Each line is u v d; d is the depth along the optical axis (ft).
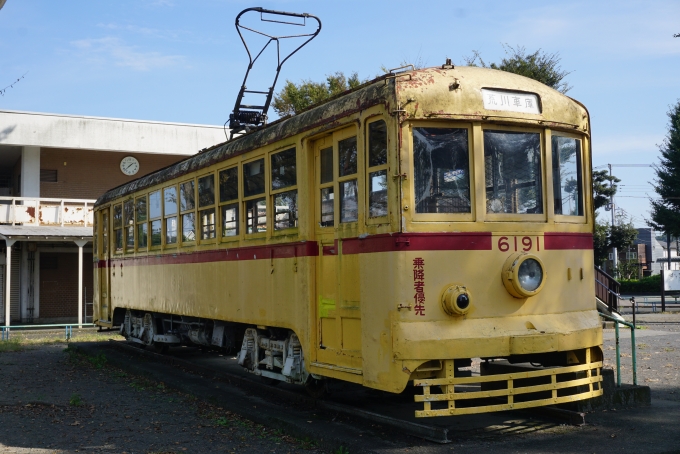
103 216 53.16
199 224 34.14
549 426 22.13
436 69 21.34
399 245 19.84
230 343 33.50
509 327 20.65
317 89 84.48
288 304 25.67
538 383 23.62
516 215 21.50
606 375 24.67
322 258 24.14
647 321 70.90
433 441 20.17
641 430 21.33
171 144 85.10
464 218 20.68
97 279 53.26
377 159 21.16
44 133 79.46
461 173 20.89
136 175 90.12
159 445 22.31
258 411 25.58
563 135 22.90
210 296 32.60
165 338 41.29
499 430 21.76
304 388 29.81
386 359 20.01
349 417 23.77
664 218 125.49
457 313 19.97
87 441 22.99
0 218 77.46
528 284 20.98
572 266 22.52
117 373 38.70
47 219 79.41
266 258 27.40
